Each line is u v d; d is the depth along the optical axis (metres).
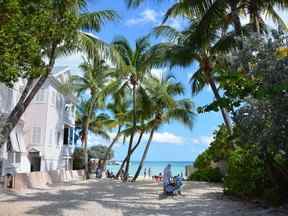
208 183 31.48
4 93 27.72
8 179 22.27
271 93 13.51
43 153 36.81
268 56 14.77
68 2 13.01
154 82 40.47
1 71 9.48
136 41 36.62
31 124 37.16
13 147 30.39
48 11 10.84
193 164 41.88
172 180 22.39
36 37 10.55
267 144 14.94
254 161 19.08
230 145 26.08
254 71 14.77
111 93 40.25
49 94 37.72
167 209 16.67
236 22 19.83
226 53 21.83
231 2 19.83
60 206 15.76
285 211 15.73
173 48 24.67
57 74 41.09
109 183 29.77
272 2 20.00
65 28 11.81
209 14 19.67
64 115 43.06
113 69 39.94
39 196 19.11
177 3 22.97
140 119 43.19
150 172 65.62
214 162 34.34
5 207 15.09
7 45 9.38
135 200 19.16
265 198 18.27
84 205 16.33
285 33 15.29
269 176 18.38
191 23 25.36
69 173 34.47
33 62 10.57
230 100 14.98
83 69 43.38
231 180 20.78
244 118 15.33
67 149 44.38
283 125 14.45
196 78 27.28
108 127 52.50
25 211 14.50
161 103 42.75
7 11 9.29
